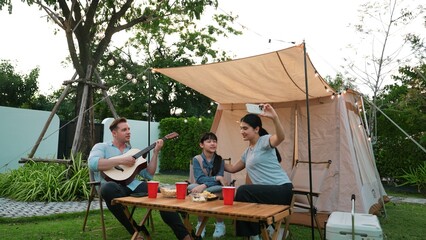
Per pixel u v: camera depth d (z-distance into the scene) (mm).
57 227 4312
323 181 4535
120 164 3418
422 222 5121
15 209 5559
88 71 7527
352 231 2721
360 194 4680
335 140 5047
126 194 3438
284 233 3186
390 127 9648
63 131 10695
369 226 2707
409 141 9375
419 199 7984
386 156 9711
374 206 5230
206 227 4461
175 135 3869
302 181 4633
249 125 3244
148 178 3711
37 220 4789
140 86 18734
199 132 12617
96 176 3807
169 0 7781
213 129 6621
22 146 9805
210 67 4461
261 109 2920
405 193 9109
